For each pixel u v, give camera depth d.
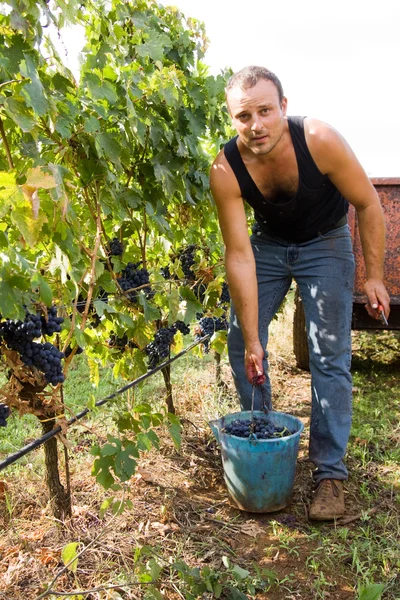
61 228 2.27
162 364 3.51
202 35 3.96
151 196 3.39
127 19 3.27
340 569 2.66
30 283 2.06
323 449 3.19
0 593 2.41
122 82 2.95
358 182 2.92
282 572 2.66
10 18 2.08
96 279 2.79
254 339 3.01
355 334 6.83
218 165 3.00
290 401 4.92
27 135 2.39
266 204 3.07
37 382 2.29
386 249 4.98
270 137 2.70
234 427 3.21
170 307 3.19
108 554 2.69
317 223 3.15
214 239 4.26
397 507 3.15
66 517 2.89
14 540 2.79
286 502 3.14
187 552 2.74
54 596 2.39
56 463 2.83
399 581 2.56
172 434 2.71
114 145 2.79
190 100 3.72
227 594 2.44
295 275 3.29
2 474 3.42
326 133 2.83
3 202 1.81
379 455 3.73
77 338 2.47
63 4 2.51
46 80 2.50
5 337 2.15
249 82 2.65
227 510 3.19
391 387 5.21
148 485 3.35
